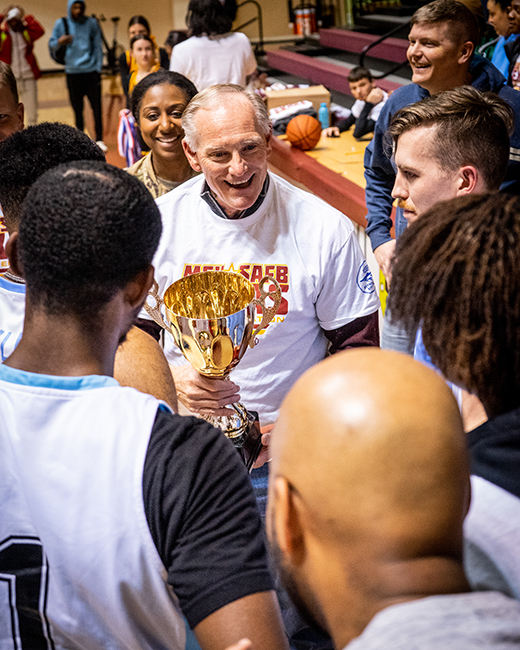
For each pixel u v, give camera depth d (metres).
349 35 8.02
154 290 1.36
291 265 1.59
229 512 0.80
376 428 0.53
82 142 1.13
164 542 0.78
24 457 0.79
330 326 1.66
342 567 0.54
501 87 2.35
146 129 2.24
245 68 4.51
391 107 2.45
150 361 1.02
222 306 1.44
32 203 0.80
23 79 8.23
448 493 0.53
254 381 1.64
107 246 0.79
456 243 0.75
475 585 0.68
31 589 0.79
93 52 8.12
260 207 1.57
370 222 2.64
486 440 0.72
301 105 5.51
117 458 0.78
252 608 0.77
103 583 0.78
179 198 1.63
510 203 0.77
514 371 0.74
